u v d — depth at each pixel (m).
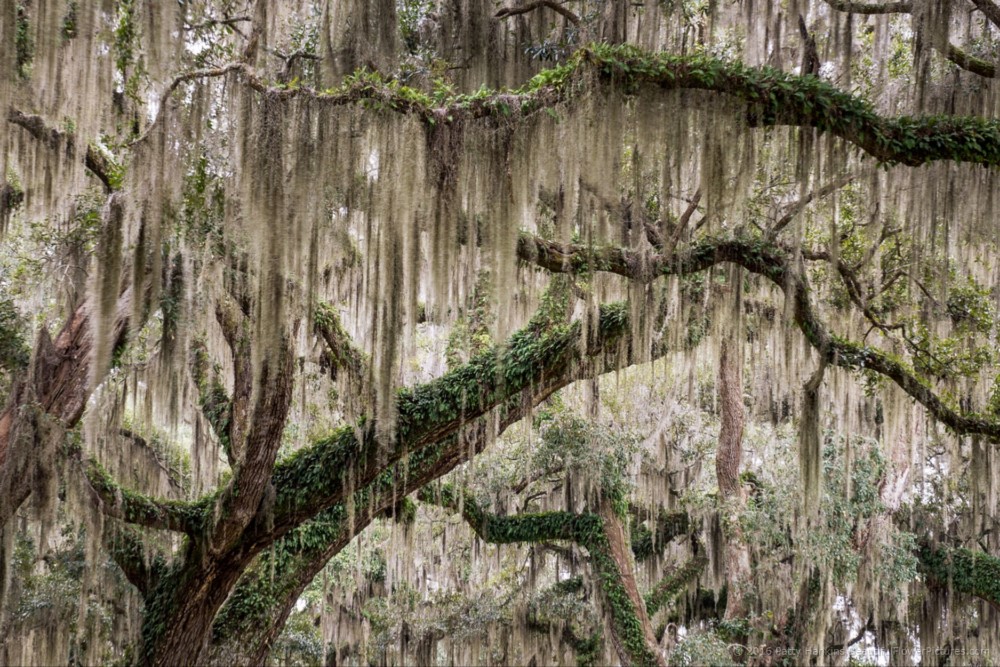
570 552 15.92
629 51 6.25
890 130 6.25
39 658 11.29
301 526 10.08
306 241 6.44
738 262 8.10
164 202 6.70
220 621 9.61
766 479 14.19
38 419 7.63
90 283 6.93
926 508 15.62
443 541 16.73
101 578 10.77
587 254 7.59
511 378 8.77
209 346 9.10
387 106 6.33
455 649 16.22
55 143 7.78
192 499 11.72
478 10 9.04
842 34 8.15
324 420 11.38
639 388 13.60
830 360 8.59
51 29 6.26
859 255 10.27
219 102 7.45
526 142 6.49
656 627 16.92
